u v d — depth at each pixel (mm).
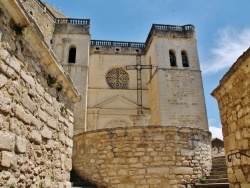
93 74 26672
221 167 11070
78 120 22125
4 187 3457
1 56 3559
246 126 5043
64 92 6539
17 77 4016
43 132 5031
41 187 4828
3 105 3545
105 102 25016
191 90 24266
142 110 25406
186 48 26531
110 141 10570
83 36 25922
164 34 26688
